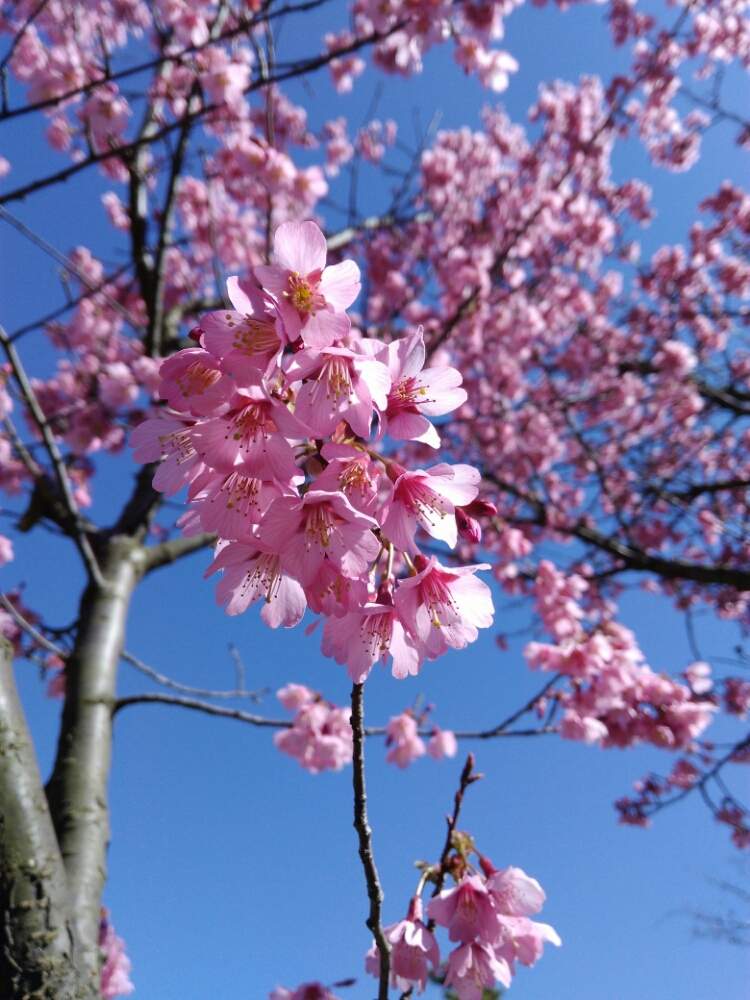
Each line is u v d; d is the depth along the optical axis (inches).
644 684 191.9
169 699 141.6
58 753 124.8
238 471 53.0
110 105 198.7
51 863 77.4
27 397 149.2
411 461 328.2
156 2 207.2
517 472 350.3
